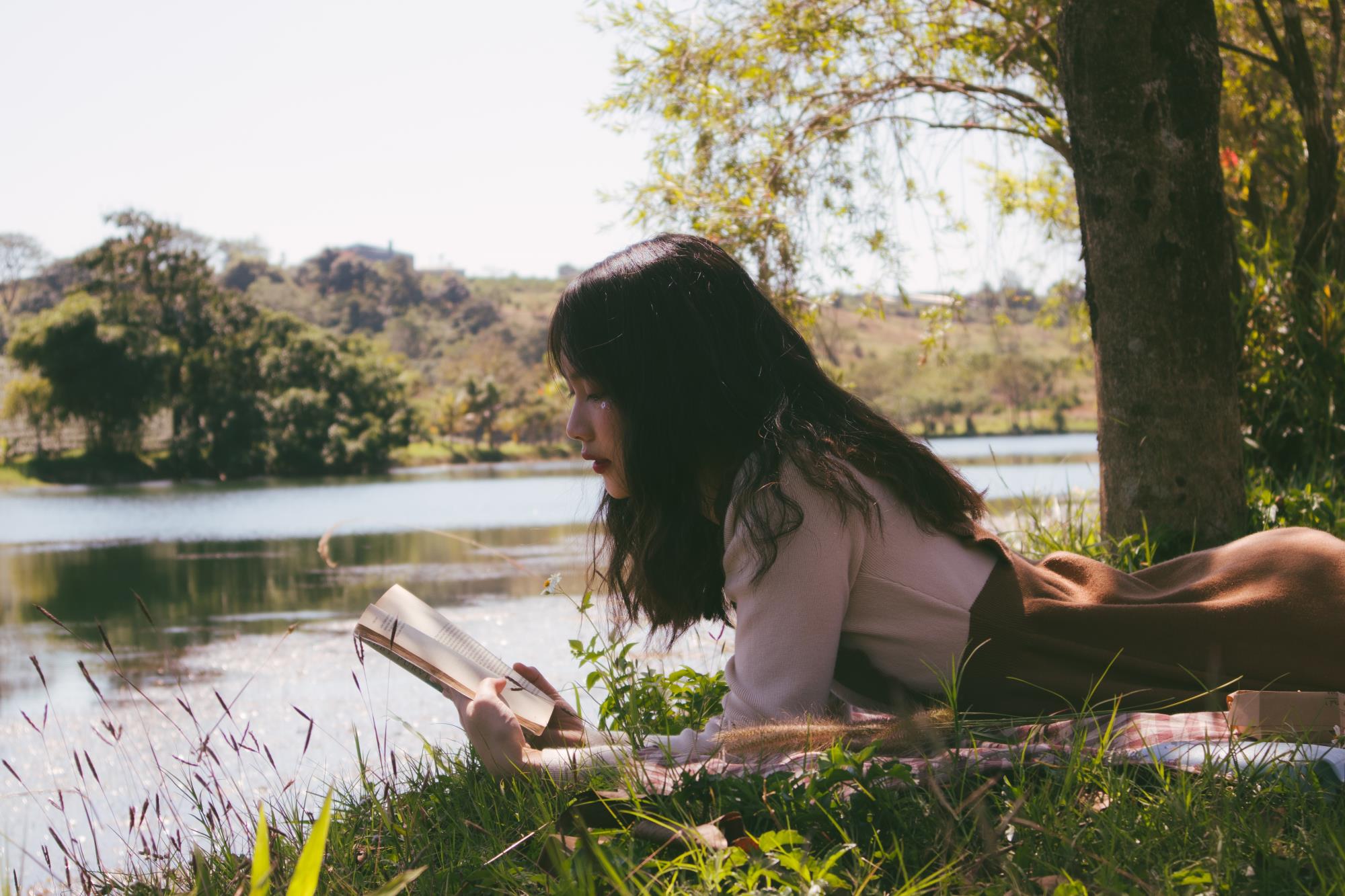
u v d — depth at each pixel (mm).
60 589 10898
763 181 5496
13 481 57562
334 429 66750
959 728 1640
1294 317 4402
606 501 2029
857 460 1724
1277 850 1319
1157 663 1705
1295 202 5230
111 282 69375
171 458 63281
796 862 1295
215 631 7945
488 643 6406
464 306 132500
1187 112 3059
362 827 1972
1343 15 5367
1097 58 3082
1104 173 3139
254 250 130125
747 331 1786
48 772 4242
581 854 1352
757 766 1619
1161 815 1417
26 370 63625
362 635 1854
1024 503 4613
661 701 2387
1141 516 3215
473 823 1787
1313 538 1812
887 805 1468
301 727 4824
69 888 2201
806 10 5613
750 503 1662
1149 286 3127
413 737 4488
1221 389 3170
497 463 77625
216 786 2357
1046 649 1708
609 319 1767
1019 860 1322
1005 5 5500
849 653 1776
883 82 5758
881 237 5723
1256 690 1688
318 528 19484
